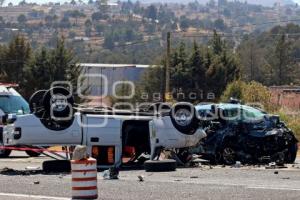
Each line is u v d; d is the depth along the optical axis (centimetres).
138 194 2600
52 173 3469
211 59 12606
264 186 2838
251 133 4034
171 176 3281
